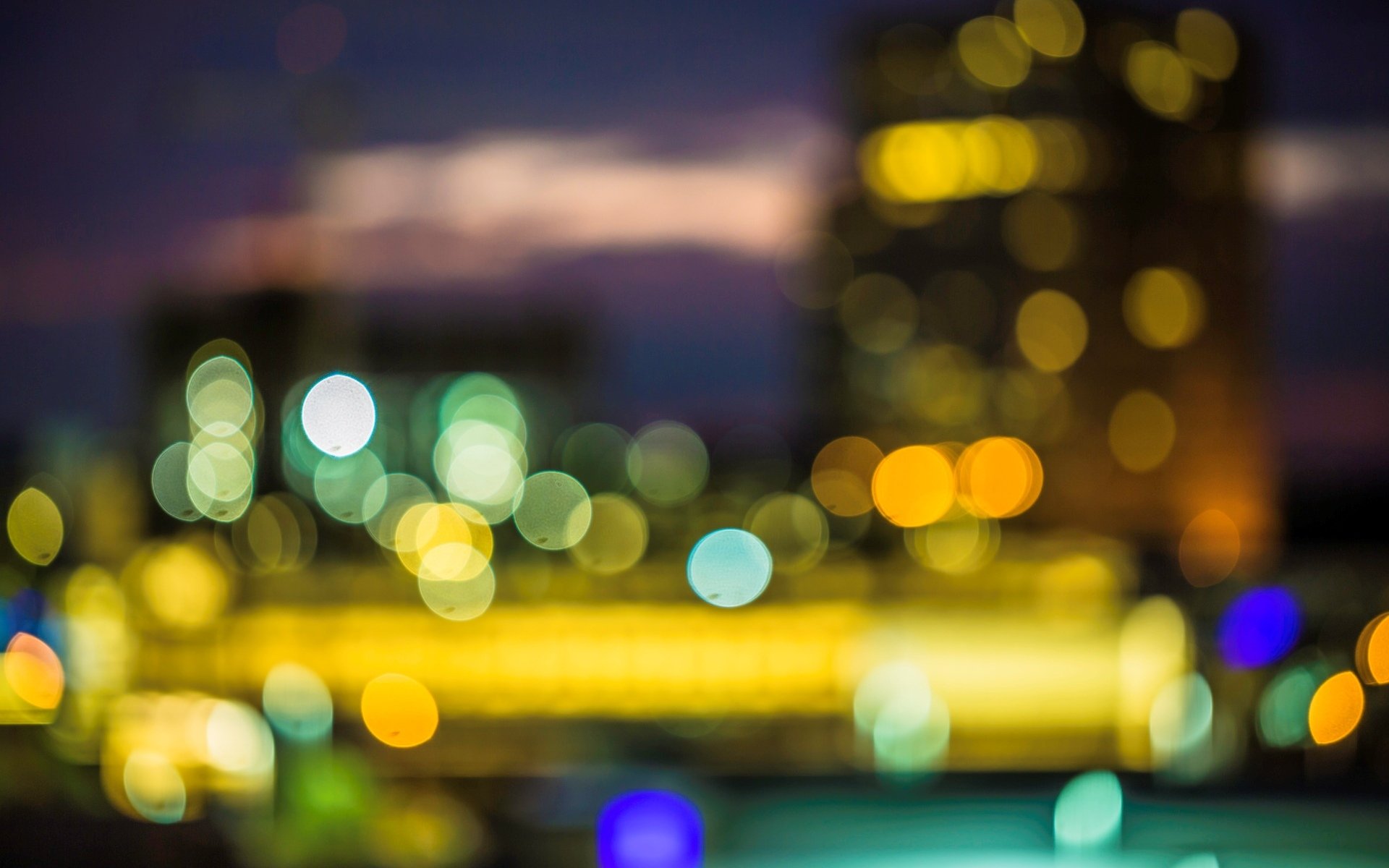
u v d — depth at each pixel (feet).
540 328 234.38
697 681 72.90
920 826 43.52
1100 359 390.21
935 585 93.45
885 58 459.73
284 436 144.46
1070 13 407.64
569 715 72.38
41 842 36.68
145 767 42.27
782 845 41.09
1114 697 69.31
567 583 92.48
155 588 87.56
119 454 145.18
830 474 388.57
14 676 54.29
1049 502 385.29
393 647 75.87
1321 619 56.90
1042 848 40.45
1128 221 398.83
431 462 229.66
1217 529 371.56
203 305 176.14
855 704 65.00
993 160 424.87
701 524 169.17
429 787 45.68
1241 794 47.83
